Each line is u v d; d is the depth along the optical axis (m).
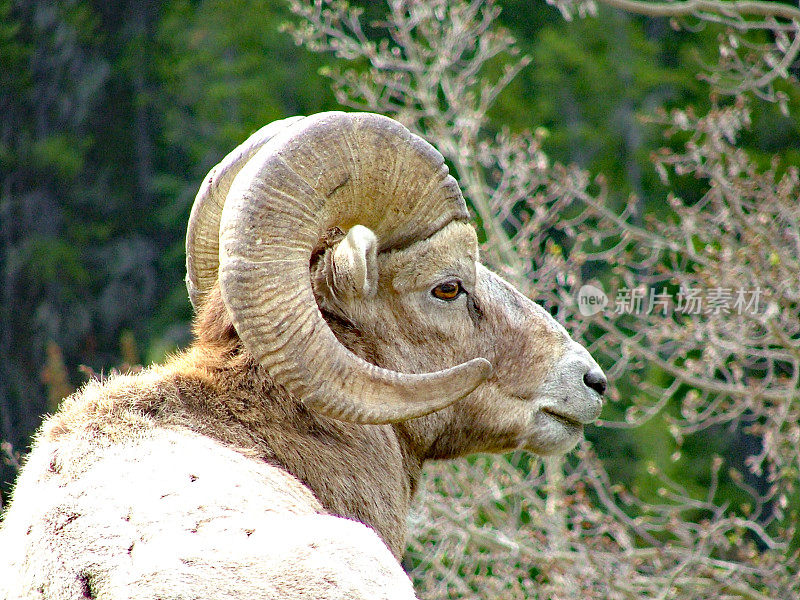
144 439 10.04
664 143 58.94
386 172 11.02
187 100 70.06
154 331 65.50
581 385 12.55
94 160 72.38
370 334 11.67
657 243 26.30
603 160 57.97
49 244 67.75
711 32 61.00
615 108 60.16
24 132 72.50
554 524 24.94
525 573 23.67
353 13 31.94
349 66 59.78
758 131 54.69
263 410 10.87
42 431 10.62
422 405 9.97
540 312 12.77
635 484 39.12
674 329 24.61
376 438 11.53
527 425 12.55
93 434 10.09
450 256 11.79
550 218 27.83
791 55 27.41
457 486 26.23
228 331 11.34
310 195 10.38
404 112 30.12
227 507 9.07
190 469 9.56
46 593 8.59
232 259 10.04
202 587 8.10
